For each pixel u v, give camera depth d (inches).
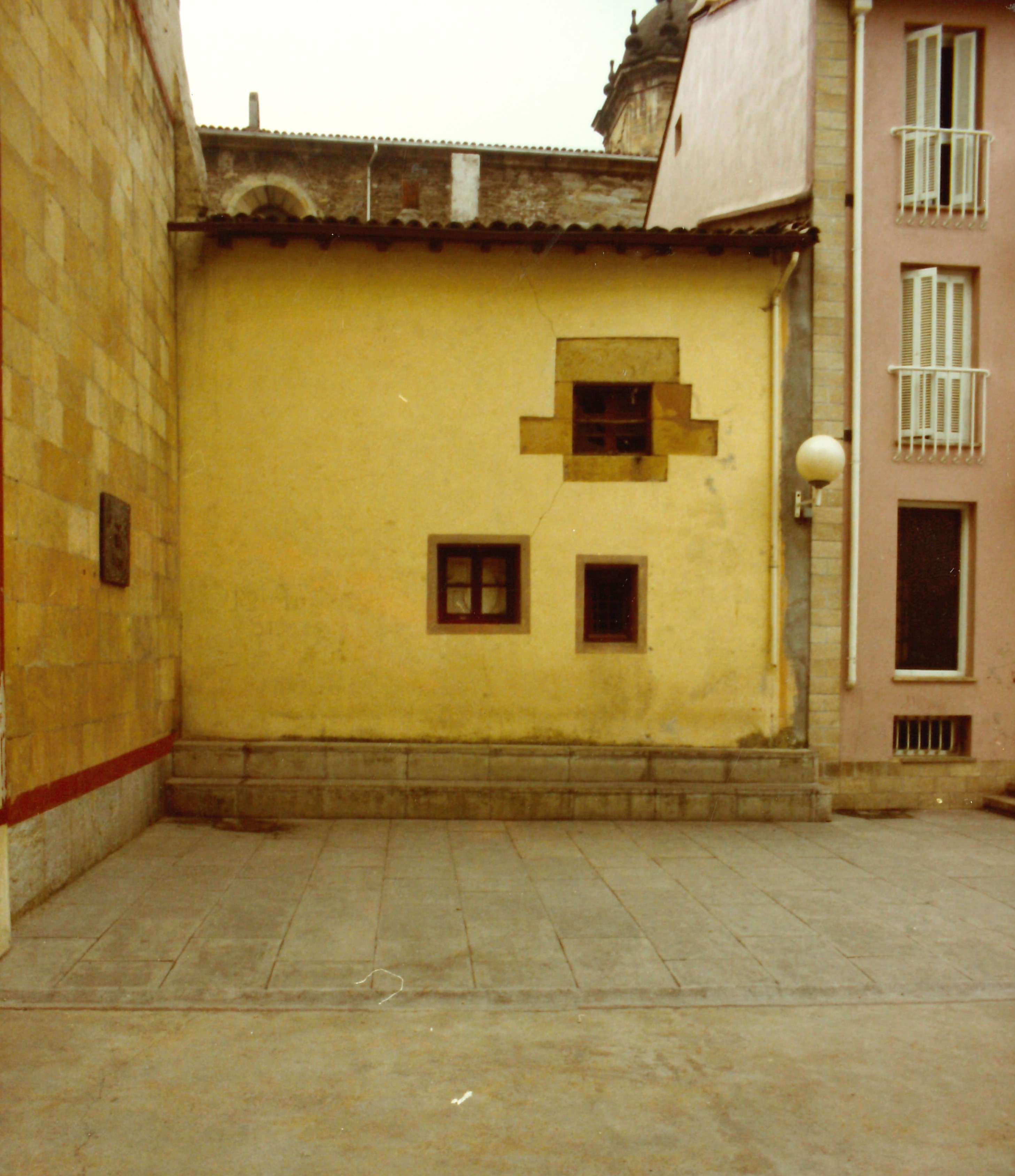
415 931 200.7
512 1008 166.4
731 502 343.9
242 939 191.6
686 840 291.4
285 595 331.3
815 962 189.6
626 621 344.5
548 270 341.7
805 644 346.3
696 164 454.0
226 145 683.4
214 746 318.0
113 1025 154.3
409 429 336.5
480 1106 130.5
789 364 348.5
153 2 301.4
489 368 339.3
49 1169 111.9
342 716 330.6
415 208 708.7
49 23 212.7
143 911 206.4
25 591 196.9
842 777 350.6
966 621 368.2
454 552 342.6
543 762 325.7
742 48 406.0
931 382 362.3
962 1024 164.1
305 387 334.3
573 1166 115.6
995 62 370.9
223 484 331.3
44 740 207.3
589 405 350.0
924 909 225.9
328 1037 152.3
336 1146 118.8
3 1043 146.3
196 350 331.9
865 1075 142.9
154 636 298.0
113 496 250.8
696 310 345.1
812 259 350.6
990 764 361.7
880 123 362.9
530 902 223.0
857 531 353.1
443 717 333.1
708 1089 137.1
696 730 339.9
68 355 222.7
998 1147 122.3
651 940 199.5
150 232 298.0
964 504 368.2
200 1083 134.9
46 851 209.5
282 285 334.6
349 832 290.0
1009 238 368.8
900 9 364.8
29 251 200.2
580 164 730.2
